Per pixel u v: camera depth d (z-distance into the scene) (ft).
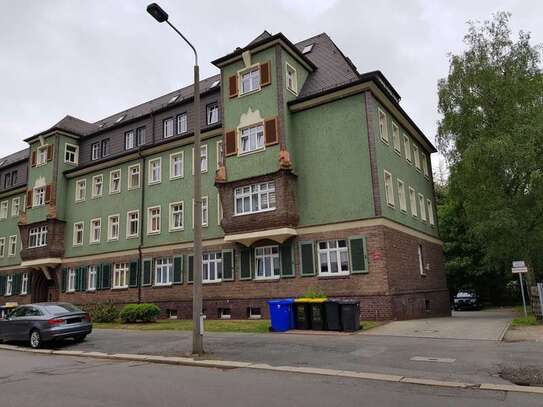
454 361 32.71
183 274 88.38
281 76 74.84
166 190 95.40
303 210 72.18
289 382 27.89
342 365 32.65
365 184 67.67
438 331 49.47
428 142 100.83
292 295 70.54
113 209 104.73
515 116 73.20
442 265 97.35
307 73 83.20
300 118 75.66
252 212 73.41
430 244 91.09
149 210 97.60
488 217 75.25
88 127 129.80
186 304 86.33
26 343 56.54
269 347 41.96
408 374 29.12
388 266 64.49
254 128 76.89
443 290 93.50
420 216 89.45
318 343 43.29
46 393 26.81
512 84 74.28
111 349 46.80
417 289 76.23
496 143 69.26
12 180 138.51
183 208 91.81
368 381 27.68
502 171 72.59
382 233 64.85
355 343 42.52
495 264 86.48
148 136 103.09
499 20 80.79
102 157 112.78
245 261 77.25
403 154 84.74
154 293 92.07
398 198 76.59
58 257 111.55
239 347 42.60
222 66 82.38
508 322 58.44
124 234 100.99
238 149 77.36
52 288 114.52
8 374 34.65
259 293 74.49
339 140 71.15
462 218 108.78
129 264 98.37
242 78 80.43
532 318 59.77
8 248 131.54
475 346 39.04
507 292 139.23
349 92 71.15
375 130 70.03
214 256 83.92
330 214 69.67
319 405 22.18
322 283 68.03
